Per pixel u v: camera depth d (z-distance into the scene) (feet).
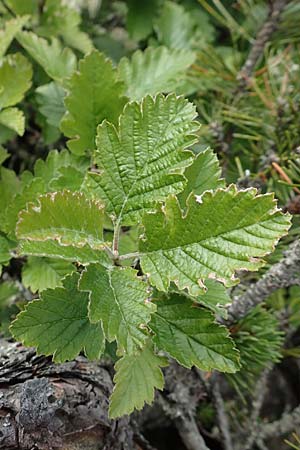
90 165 1.92
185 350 1.63
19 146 2.43
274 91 2.22
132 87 2.07
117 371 1.62
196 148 2.18
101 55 1.86
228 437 2.14
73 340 1.62
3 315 1.93
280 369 2.70
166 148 1.59
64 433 1.66
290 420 2.21
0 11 2.41
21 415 1.63
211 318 1.64
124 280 1.53
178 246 1.52
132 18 2.67
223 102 2.36
